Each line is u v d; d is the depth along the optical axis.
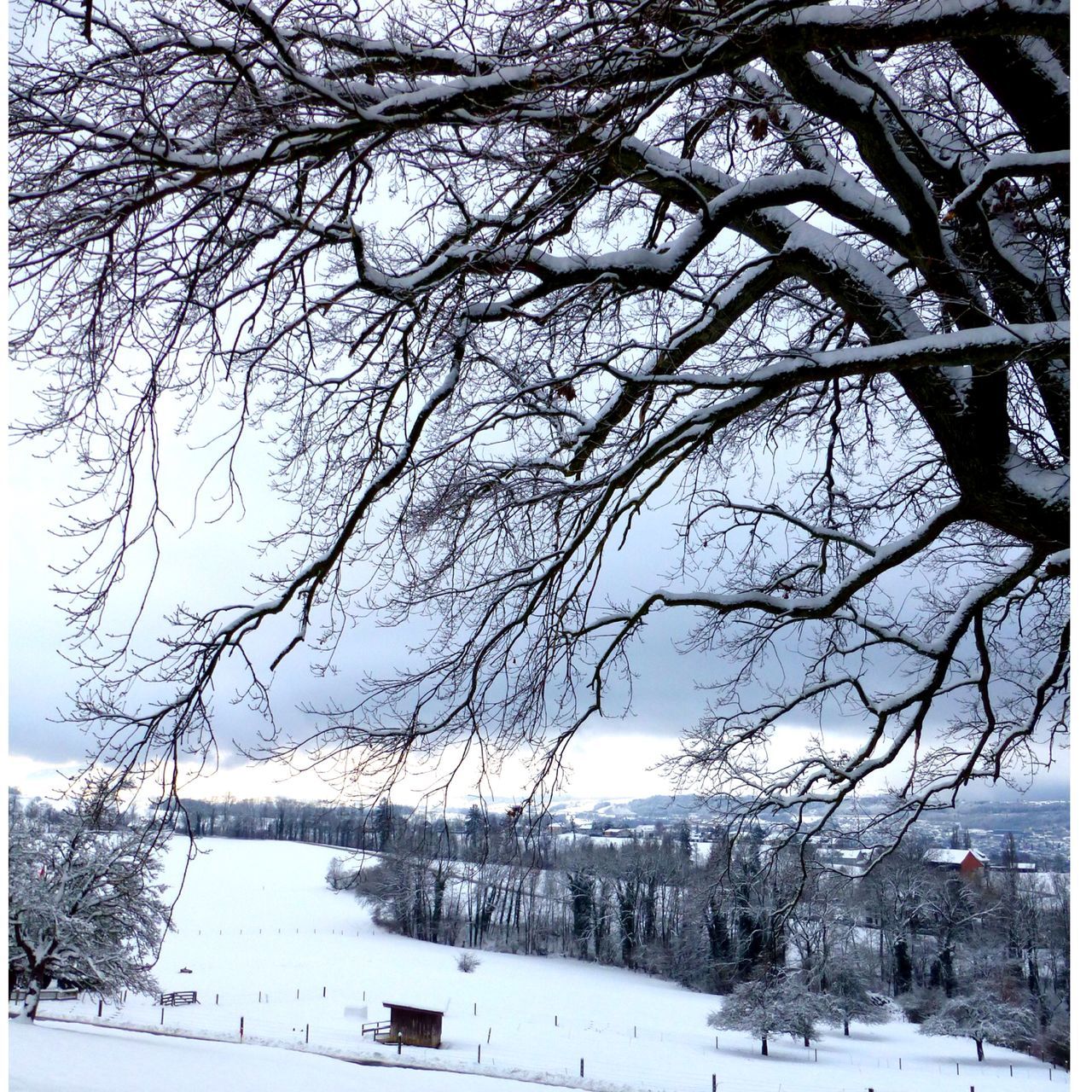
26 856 20.69
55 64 5.49
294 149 4.98
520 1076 33.62
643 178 6.07
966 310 5.39
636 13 3.92
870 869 8.62
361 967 53.41
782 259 5.69
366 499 5.90
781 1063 35.53
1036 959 30.34
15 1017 22.03
